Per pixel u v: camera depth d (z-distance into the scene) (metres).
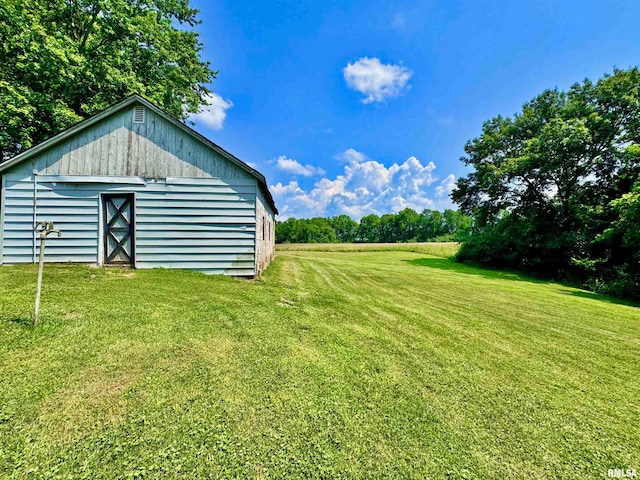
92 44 10.84
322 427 2.21
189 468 1.76
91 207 7.39
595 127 15.73
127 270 7.00
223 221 7.76
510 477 1.88
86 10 10.95
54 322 3.57
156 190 7.53
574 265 15.55
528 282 13.79
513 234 18.45
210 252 7.71
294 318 4.77
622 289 11.48
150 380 2.63
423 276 12.62
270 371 2.97
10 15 8.48
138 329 3.68
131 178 7.46
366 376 3.05
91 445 1.88
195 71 14.18
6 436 1.90
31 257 7.20
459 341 4.32
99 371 2.71
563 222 17.23
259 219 8.58
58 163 7.31
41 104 9.27
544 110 19.23
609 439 2.31
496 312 6.46
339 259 20.88
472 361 3.63
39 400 2.25
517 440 2.23
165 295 5.19
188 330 3.81
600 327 5.74
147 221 7.49
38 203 7.23
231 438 2.02
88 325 3.63
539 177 17.66
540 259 16.81
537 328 5.34
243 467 1.80
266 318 4.61
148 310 4.35
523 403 2.76
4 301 4.12
